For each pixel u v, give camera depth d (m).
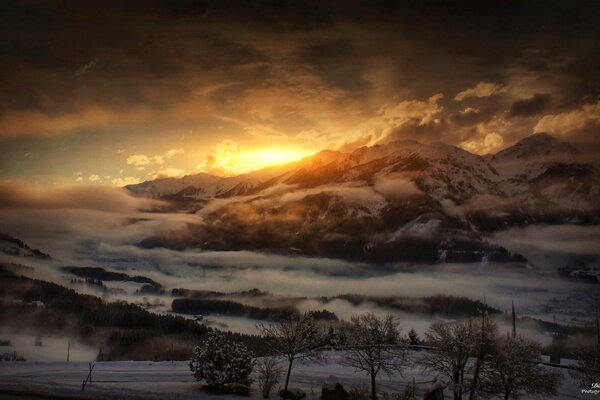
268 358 79.12
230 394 70.62
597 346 85.88
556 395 69.38
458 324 68.75
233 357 72.44
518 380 65.62
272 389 73.81
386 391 75.50
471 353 66.31
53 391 70.06
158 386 73.75
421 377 83.38
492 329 67.06
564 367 84.94
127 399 67.31
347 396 68.69
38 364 95.25
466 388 65.94
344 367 89.50
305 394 71.69
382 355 74.06
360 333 75.19
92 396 68.00
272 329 75.06
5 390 70.31
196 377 72.75
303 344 72.81
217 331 76.19
